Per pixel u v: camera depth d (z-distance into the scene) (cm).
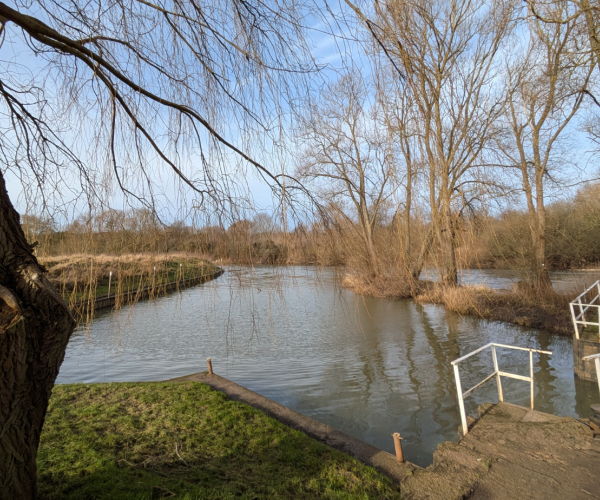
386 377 813
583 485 277
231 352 1009
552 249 1592
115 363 923
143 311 547
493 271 2025
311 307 1605
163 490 315
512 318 1246
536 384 757
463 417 372
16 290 213
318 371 854
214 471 361
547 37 1055
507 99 1239
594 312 1186
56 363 228
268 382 786
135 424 457
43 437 412
